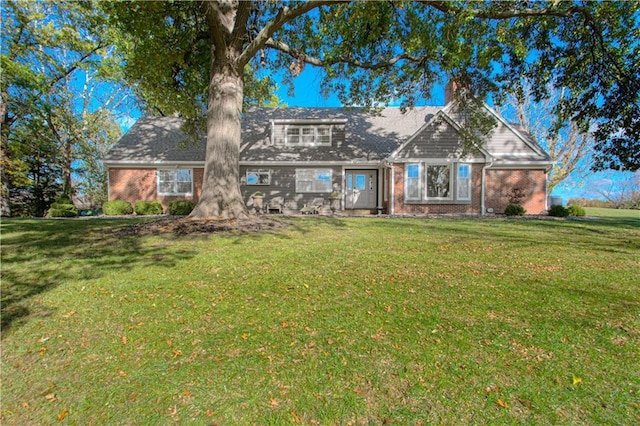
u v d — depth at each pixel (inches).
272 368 97.9
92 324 127.1
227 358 103.3
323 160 665.0
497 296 152.2
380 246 260.5
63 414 81.4
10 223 402.6
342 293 156.4
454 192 615.5
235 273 185.9
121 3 308.8
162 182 678.5
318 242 273.1
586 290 160.1
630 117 328.2
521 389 87.9
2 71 576.1
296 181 679.7
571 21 339.6
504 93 422.0
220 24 331.0
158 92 432.5
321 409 81.4
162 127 761.0
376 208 677.3
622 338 113.7
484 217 533.6
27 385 92.7
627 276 182.5
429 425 75.9
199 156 681.0
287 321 128.0
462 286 165.9
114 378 94.8
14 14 582.9
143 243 259.9
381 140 714.2
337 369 97.2
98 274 182.7
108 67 634.2
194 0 347.3
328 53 392.2
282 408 81.9
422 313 134.0
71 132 790.5
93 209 815.1
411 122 764.0
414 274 185.9
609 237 314.8
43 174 810.8
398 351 106.3
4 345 113.2
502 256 229.9
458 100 473.1
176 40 386.6
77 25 615.2
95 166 975.6
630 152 339.0
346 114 786.2
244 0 325.4
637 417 77.7
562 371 95.3
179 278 176.9
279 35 438.0
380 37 397.7
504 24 335.6
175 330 121.6
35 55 635.5
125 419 79.4
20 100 638.5
